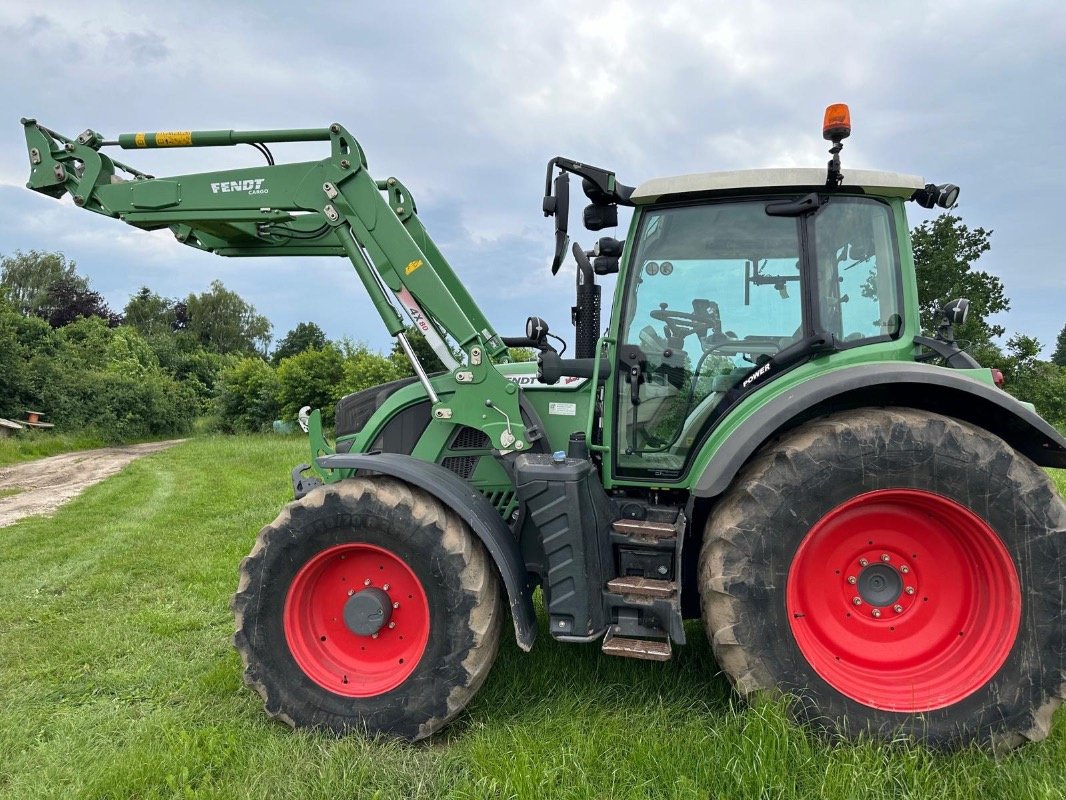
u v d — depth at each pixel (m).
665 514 3.23
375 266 3.44
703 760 2.48
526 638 2.84
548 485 2.93
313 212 3.53
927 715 2.63
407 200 3.94
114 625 4.48
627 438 3.34
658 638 2.99
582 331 3.63
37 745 2.99
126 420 26.69
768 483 2.74
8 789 2.63
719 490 2.82
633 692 3.11
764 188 3.10
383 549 2.97
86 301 58.50
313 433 4.05
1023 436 2.94
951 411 3.00
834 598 2.86
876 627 2.84
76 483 12.84
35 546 7.00
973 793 2.33
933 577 2.83
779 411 2.84
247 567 3.05
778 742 2.45
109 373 29.34
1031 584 2.61
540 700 3.12
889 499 2.76
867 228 3.18
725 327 3.23
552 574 2.93
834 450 2.71
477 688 2.92
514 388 3.30
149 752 2.76
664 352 3.30
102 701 3.40
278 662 3.01
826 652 2.83
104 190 3.68
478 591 2.88
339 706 2.94
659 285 3.30
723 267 3.23
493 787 2.44
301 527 3.02
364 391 4.16
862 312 3.16
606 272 3.55
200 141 3.58
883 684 2.76
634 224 3.31
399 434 3.72
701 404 3.27
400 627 3.08
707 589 2.79
